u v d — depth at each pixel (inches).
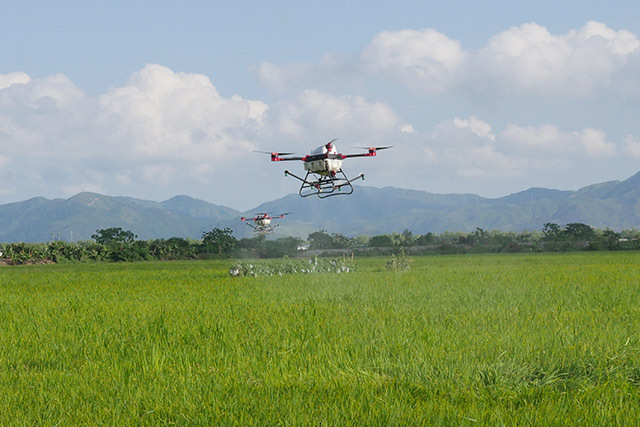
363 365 362.9
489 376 326.0
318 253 4414.4
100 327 557.3
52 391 321.7
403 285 988.6
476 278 1140.5
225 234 4608.8
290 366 369.7
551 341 411.8
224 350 422.6
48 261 3772.1
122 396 309.3
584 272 1291.8
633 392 296.8
